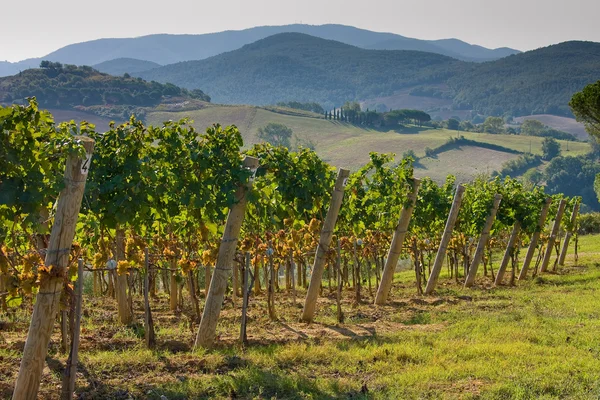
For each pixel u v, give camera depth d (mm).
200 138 10594
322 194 12094
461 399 7379
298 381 7922
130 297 11555
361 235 18312
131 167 9398
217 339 10234
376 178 15555
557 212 23422
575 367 8602
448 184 21141
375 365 8836
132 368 8344
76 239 11211
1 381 7469
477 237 21031
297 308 14352
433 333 11039
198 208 10367
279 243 14688
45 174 6859
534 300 15078
